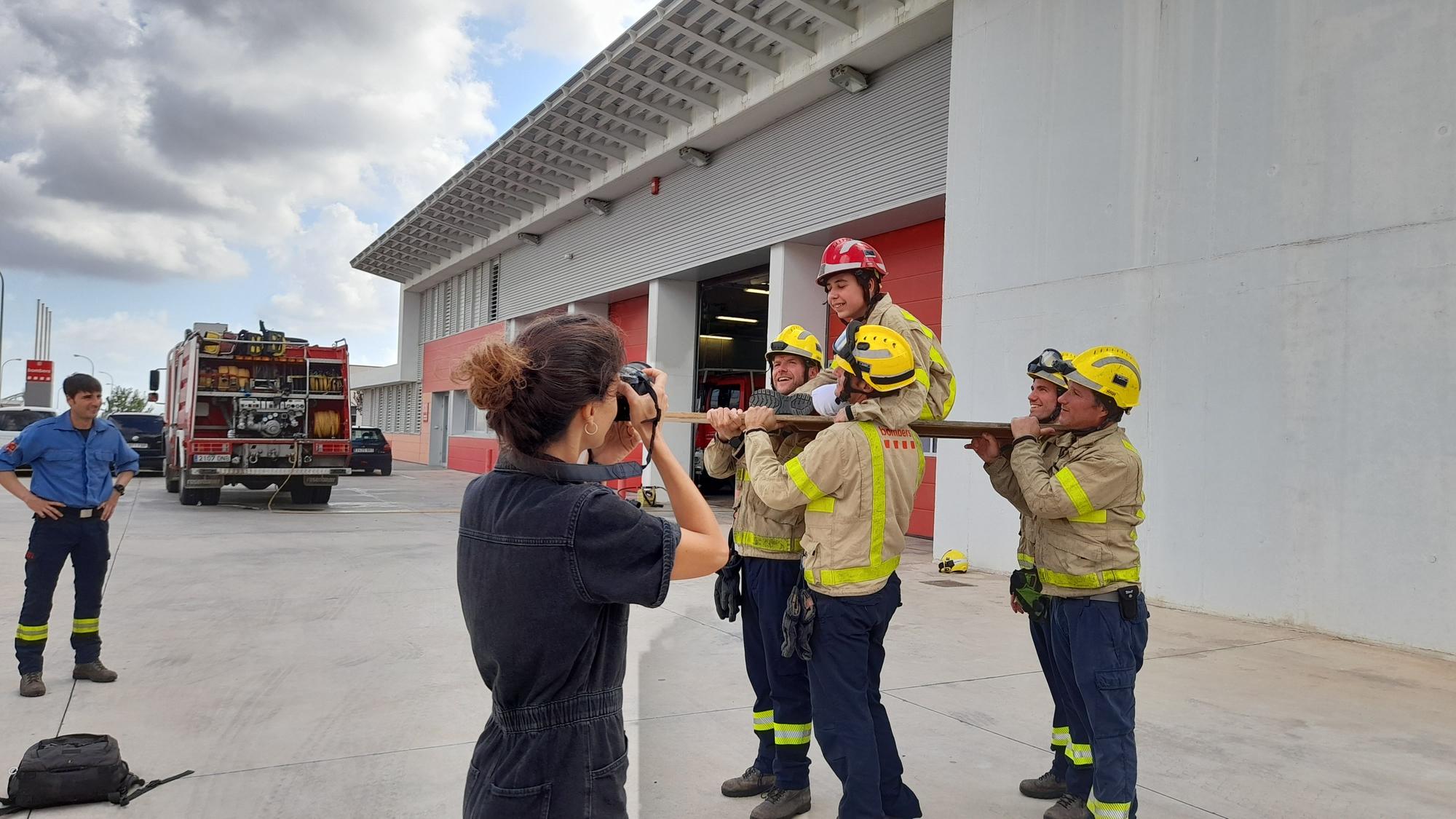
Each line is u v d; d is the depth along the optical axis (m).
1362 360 6.21
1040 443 3.14
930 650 5.73
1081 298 8.18
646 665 5.36
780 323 13.49
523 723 1.50
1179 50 7.46
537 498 1.54
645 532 1.51
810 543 2.86
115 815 3.23
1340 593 6.25
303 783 3.52
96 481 4.77
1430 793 3.52
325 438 15.10
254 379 14.98
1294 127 6.67
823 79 12.13
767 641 3.28
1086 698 2.91
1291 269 6.64
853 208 12.11
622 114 15.45
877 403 2.82
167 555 9.29
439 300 31.00
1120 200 7.89
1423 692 4.92
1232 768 3.76
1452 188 5.80
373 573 8.43
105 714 4.28
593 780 1.49
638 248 17.73
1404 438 5.97
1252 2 6.96
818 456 2.75
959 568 9.00
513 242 23.59
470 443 27.70
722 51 12.62
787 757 3.25
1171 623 6.68
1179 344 7.37
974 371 9.27
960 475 9.41
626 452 1.77
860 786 2.73
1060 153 8.45
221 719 4.25
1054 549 2.98
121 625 6.12
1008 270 8.94
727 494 18.97
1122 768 2.82
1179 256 7.39
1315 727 4.31
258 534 11.21
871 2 10.95
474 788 1.53
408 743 3.97
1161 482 7.45
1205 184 7.23
